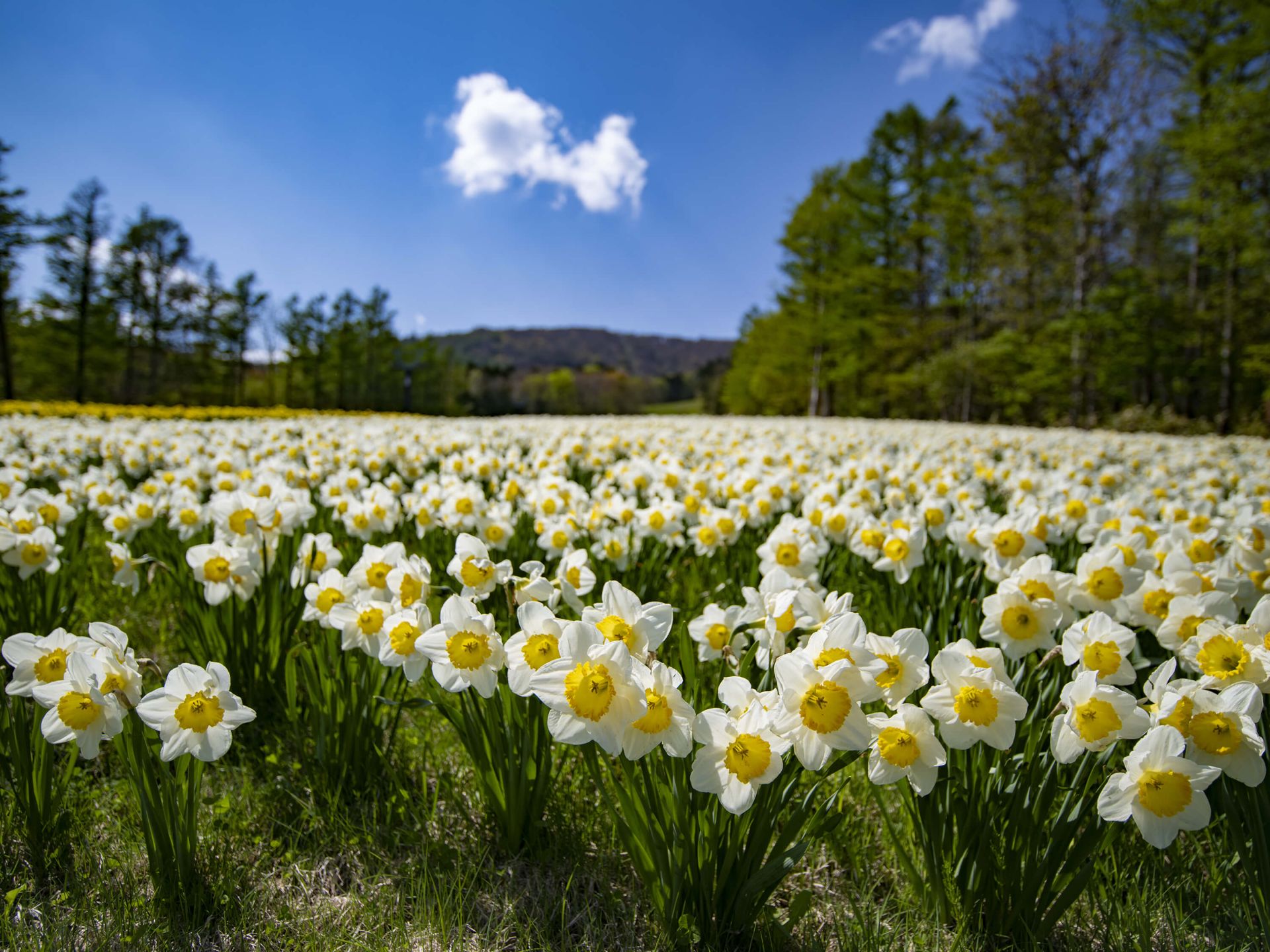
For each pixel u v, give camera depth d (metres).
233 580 2.33
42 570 2.60
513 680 1.48
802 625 1.62
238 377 46.41
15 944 1.50
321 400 50.78
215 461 4.95
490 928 1.62
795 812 1.48
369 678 2.00
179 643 2.93
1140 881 1.70
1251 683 1.38
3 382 36.28
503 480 5.18
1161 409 25.89
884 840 1.88
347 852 1.87
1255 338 20.11
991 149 24.05
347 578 2.14
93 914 1.62
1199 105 19.41
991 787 1.54
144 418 17.23
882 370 34.06
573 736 1.30
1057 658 1.82
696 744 1.41
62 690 1.52
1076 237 21.34
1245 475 5.75
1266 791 1.50
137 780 1.57
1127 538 2.24
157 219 38.88
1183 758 1.38
